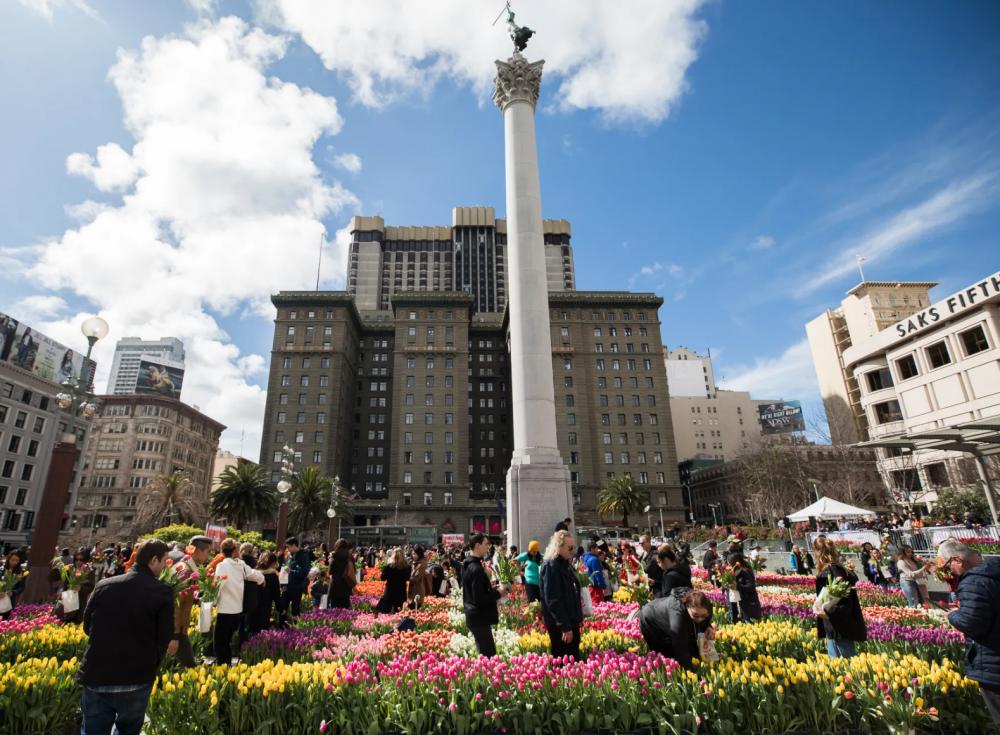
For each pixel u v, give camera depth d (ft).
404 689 20.75
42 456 260.01
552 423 81.20
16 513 244.01
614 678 21.16
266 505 192.85
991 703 17.60
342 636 34.58
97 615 17.28
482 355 377.30
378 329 366.63
